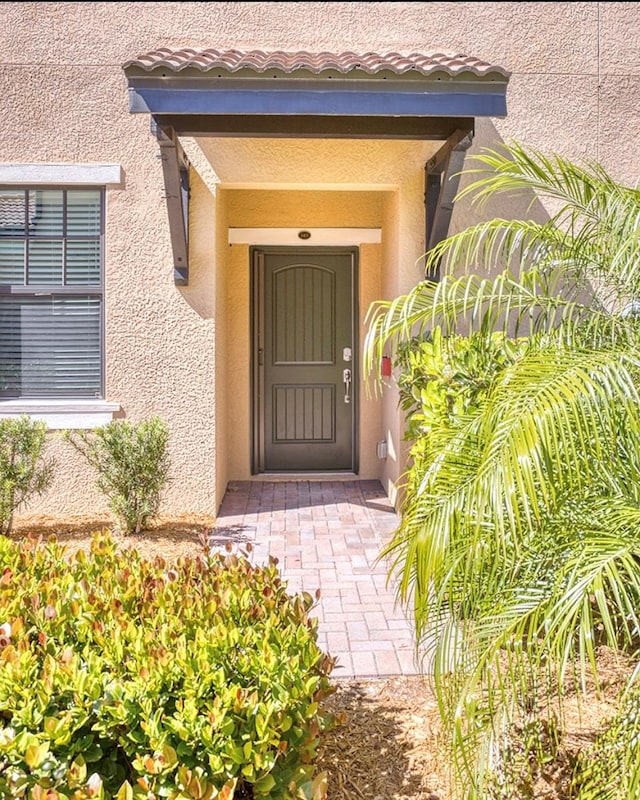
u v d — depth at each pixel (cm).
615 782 227
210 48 677
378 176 678
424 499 253
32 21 657
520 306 340
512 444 206
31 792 200
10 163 657
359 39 689
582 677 196
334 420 846
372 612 463
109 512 674
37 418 670
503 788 255
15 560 326
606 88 696
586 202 356
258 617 281
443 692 264
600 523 244
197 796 205
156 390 678
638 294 321
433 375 448
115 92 662
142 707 224
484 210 686
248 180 670
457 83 519
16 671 225
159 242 671
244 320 817
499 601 231
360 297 817
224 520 669
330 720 270
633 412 220
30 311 684
